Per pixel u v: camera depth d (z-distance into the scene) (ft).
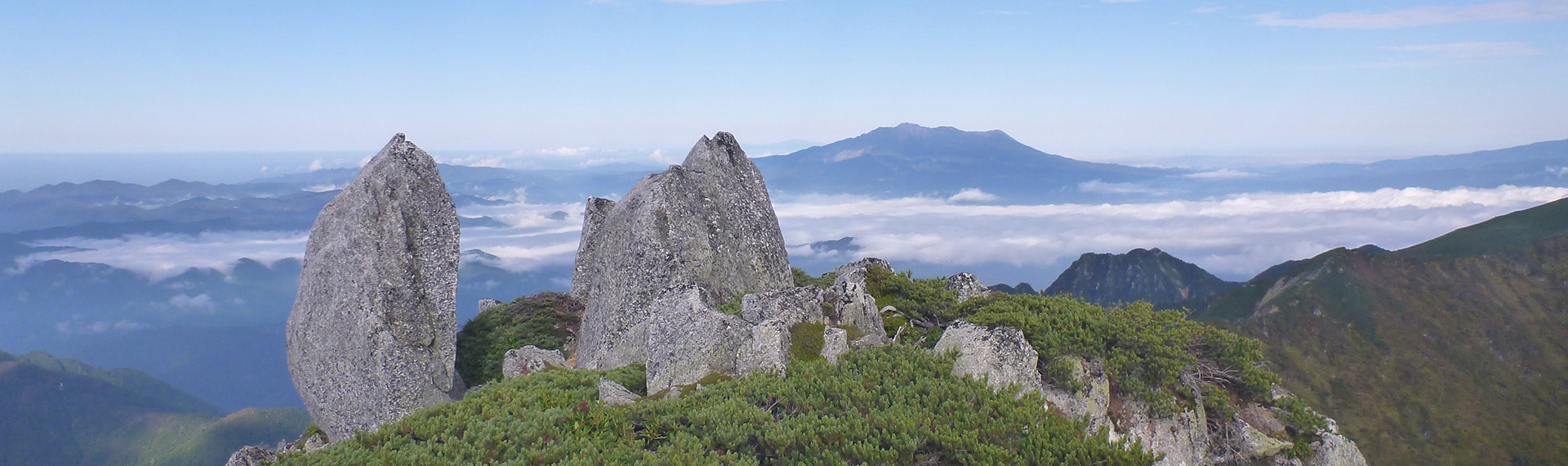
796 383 63.67
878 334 84.28
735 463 49.98
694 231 116.26
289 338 112.88
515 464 48.67
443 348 107.86
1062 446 53.11
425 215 111.04
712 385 65.51
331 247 108.99
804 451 52.80
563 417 56.39
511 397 63.52
